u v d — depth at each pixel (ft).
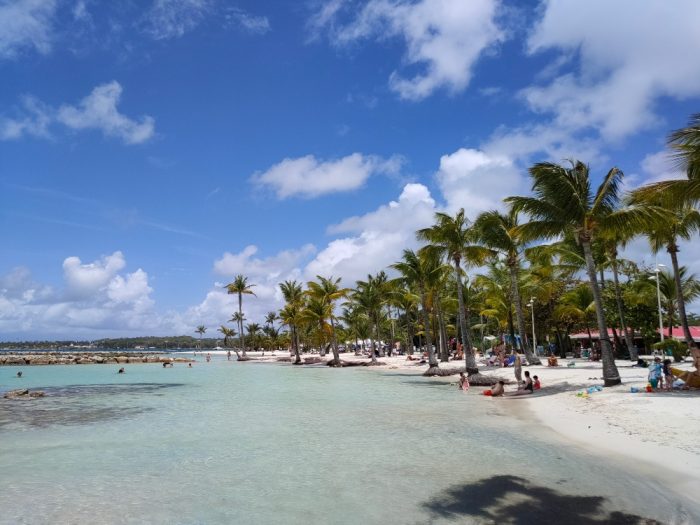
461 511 27.09
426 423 55.88
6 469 38.40
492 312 168.35
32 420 63.31
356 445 44.98
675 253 103.30
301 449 43.83
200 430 54.49
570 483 31.12
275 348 496.64
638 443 39.86
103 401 85.30
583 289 151.84
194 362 297.94
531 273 154.61
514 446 42.55
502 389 80.94
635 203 75.72
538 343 208.23
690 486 29.32
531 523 24.94
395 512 27.35
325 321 210.59
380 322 279.28
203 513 28.17
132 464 39.60
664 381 65.98
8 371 198.59
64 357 299.38
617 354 145.69
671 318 139.13
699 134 60.18
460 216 114.73
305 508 28.48
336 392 95.09
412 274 133.90
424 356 210.59
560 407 62.28
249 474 35.94
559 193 75.82
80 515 28.25
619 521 24.71
